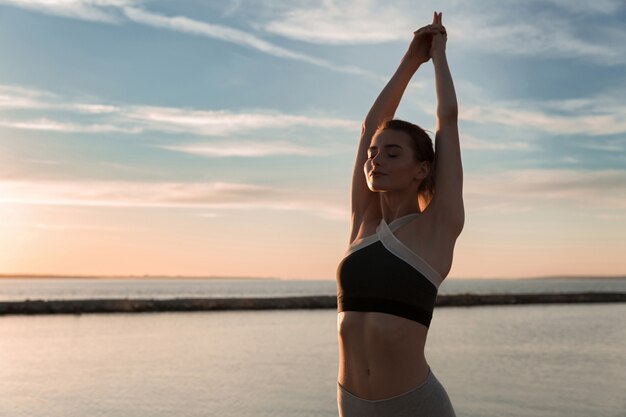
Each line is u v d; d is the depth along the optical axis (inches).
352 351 72.8
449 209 74.3
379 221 79.4
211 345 872.3
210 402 476.4
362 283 71.7
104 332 1061.8
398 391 70.4
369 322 70.4
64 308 1589.6
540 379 609.3
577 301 2492.6
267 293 4256.9
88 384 550.6
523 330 1205.1
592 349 875.4
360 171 84.2
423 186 78.2
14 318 1381.6
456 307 2145.7
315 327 1198.9
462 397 514.6
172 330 1111.0
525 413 455.5
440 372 657.0
